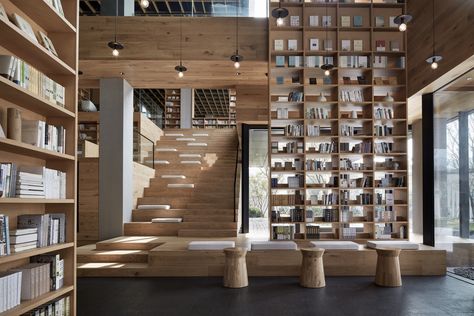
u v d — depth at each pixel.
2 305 2.60
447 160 6.71
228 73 7.56
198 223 7.70
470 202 6.05
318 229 6.75
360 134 7.07
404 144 7.00
